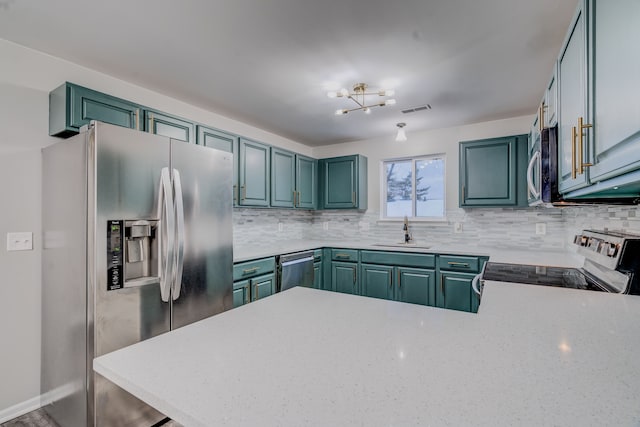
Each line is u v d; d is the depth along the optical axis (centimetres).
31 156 192
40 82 195
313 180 408
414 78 228
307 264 335
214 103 278
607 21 87
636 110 71
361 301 122
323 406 54
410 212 388
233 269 241
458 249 305
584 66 104
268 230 382
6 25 167
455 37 177
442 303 298
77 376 160
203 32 173
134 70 217
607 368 66
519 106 283
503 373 64
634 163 72
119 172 160
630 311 107
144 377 66
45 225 191
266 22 164
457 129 349
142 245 175
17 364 187
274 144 383
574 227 264
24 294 189
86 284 155
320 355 74
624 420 49
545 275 179
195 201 195
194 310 192
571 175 122
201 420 52
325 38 179
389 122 333
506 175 296
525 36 176
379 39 179
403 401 55
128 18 161
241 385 62
